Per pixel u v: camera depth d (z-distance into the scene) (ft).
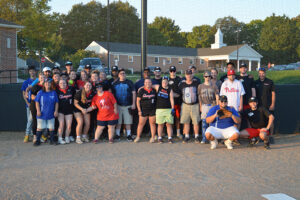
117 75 29.01
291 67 114.21
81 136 29.30
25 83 28.99
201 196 14.90
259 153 23.34
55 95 26.55
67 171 18.83
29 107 27.50
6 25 82.23
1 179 17.40
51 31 108.88
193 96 27.09
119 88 28.22
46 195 15.05
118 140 28.53
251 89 27.55
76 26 219.20
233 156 22.44
